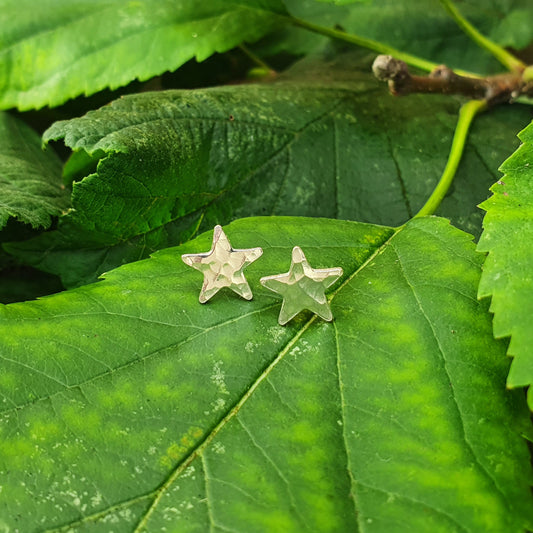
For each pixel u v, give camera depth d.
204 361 0.11
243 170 0.15
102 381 0.11
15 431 0.11
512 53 0.19
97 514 0.10
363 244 0.13
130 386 0.11
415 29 0.19
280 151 0.15
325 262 0.13
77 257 0.14
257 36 0.17
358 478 0.10
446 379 0.11
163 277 0.12
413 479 0.10
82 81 0.16
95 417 0.11
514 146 0.16
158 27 0.16
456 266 0.12
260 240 0.13
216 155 0.14
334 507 0.10
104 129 0.13
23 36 0.16
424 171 0.15
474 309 0.12
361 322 0.12
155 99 0.14
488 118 0.16
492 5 0.19
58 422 0.11
